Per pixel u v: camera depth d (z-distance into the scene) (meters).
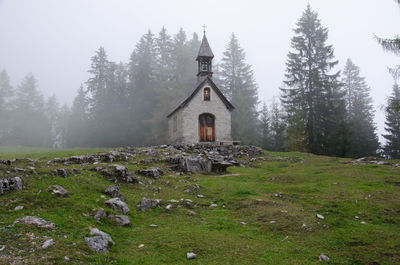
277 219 8.63
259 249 6.64
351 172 15.47
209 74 31.84
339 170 16.41
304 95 40.44
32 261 5.02
